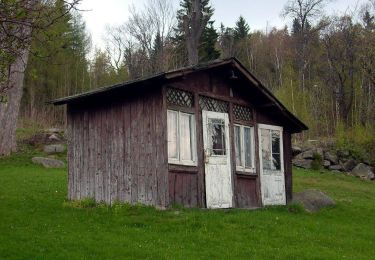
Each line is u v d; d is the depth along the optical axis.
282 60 67.69
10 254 9.75
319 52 55.69
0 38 9.16
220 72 17.34
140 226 12.70
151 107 14.90
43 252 10.01
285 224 14.12
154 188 14.51
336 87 49.19
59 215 13.87
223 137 16.89
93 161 15.96
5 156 28.84
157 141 14.63
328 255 11.18
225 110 17.47
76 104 16.64
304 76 58.19
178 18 56.44
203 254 10.44
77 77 57.12
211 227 12.74
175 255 10.16
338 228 14.95
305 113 43.97
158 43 57.94
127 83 14.52
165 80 14.56
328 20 55.19
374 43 44.03
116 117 15.61
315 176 31.20
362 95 49.09
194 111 15.93
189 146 15.61
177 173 14.76
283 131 20.70
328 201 19.80
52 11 9.05
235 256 10.48
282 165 20.00
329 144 37.19
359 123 43.47
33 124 39.88
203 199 15.58
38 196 17.27
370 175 33.50
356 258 11.26
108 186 15.51
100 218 13.46
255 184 18.33
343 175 32.72
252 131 18.73
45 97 52.72
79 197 16.12
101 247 10.51
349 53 47.75
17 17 8.73
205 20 50.19
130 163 15.11
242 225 13.29
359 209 20.05
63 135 34.34
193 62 44.47
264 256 10.66
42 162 27.80
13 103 29.61
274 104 19.03
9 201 15.81
